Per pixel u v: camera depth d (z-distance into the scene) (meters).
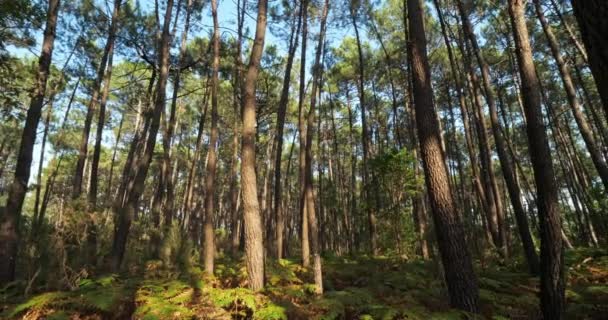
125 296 5.79
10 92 8.15
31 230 9.97
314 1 13.86
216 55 10.02
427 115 6.21
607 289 6.72
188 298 5.93
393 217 10.66
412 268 8.90
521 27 6.33
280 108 12.28
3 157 28.92
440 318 4.89
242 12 13.32
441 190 5.84
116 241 8.88
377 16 18.19
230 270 8.10
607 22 2.24
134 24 14.53
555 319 5.06
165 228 12.38
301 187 12.13
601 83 2.30
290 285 7.03
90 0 14.12
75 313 5.48
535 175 5.68
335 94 25.33
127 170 16.89
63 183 32.53
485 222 15.93
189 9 15.06
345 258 11.87
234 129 19.20
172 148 26.61
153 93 15.40
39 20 8.80
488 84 11.30
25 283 6.89
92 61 16.27
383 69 20.64
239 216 29.02
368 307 5.52
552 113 20.70
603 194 15.08
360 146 29.66
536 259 8.88
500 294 6.80
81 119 24.66
